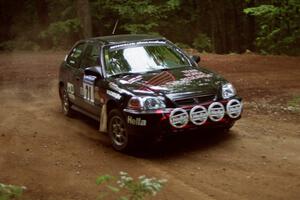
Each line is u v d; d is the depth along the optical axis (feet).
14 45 81.15
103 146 27.43
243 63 51.78
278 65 49.57
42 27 82.17
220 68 49.80
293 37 61.11
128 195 20.35
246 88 40.09
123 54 28.66
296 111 32.01
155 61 28.53
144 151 26.14
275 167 22.72
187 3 82.69
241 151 25.11
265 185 20.75
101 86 27.50
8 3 84.84
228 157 24.38
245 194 19.94
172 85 25.41
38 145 28.02
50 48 80.33
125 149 25.75
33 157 25.95
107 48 29.01
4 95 43.32
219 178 21.79
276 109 32.91
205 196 19.92
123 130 25.76
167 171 23.04
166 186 21.13
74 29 74.64
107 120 27.09
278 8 59.41
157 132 24.16
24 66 59.41
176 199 19.74
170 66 28.50
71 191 21.15
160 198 19.85
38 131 30.96
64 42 77.05
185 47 74.18
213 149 25.70
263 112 32.40
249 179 21.48
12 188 14.98
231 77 44.96
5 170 24.12
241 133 28.07
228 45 84.89
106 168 23.82
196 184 21.25
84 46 32.12
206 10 84.53
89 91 29.30
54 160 25.32
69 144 27.99
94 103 28.73
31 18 84.07
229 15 84.74
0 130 31.48
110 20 75.82
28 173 23.58
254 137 27.25
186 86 25.31
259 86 40.50
